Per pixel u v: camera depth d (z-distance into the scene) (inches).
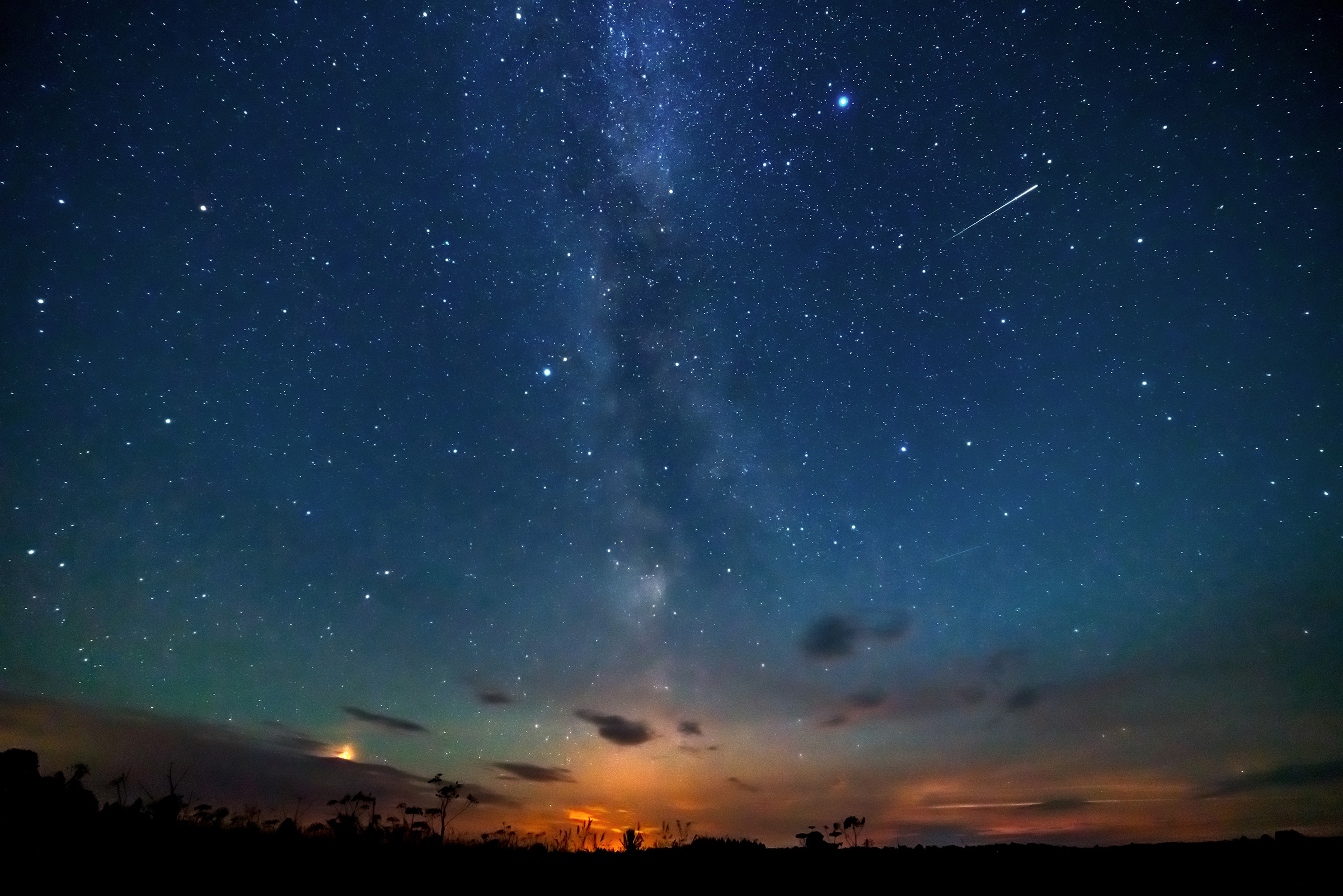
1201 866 264.4
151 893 232.2
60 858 252.2
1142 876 255.6
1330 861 261.1
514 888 269.1
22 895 220.7
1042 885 252.4
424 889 262.7
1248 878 245.9
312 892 247.4
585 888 271.1
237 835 315.0
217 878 253.4
